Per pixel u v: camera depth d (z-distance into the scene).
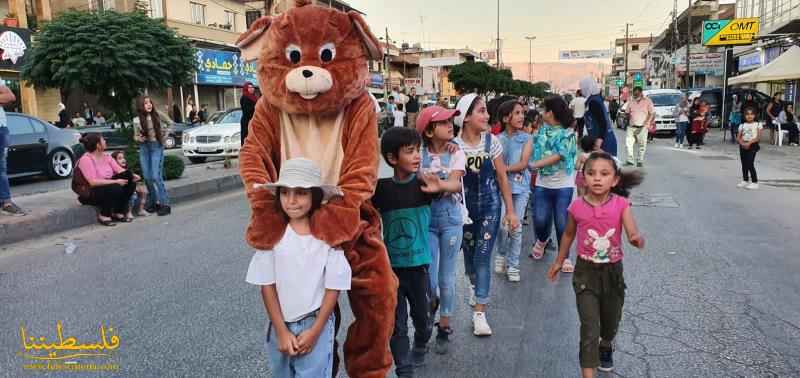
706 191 10.39
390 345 3.45
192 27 31.98
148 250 6.82
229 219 8.64
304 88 2.81
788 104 20.56
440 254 4.00
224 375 3.72
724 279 5.48
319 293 2.69
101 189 8.12
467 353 4.06
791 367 3.73
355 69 2.94
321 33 2.88
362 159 2.91
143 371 3.78
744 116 10.68
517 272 5.63
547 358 3.96
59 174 13.23
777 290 5.16
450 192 3.68
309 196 2.69
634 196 9.92
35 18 25.53
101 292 5.31
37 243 7.20
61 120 22.36
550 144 5.76
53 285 5.53
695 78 47.56
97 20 9.76
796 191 10.30
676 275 5.62
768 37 23.22
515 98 5.62
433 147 3.94
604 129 6.59
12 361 3.93
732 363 3.80
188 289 5.37
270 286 2.71
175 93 31.38
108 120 10.91
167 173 11.31
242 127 9.03
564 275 5.82
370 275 2.95
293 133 3.04
